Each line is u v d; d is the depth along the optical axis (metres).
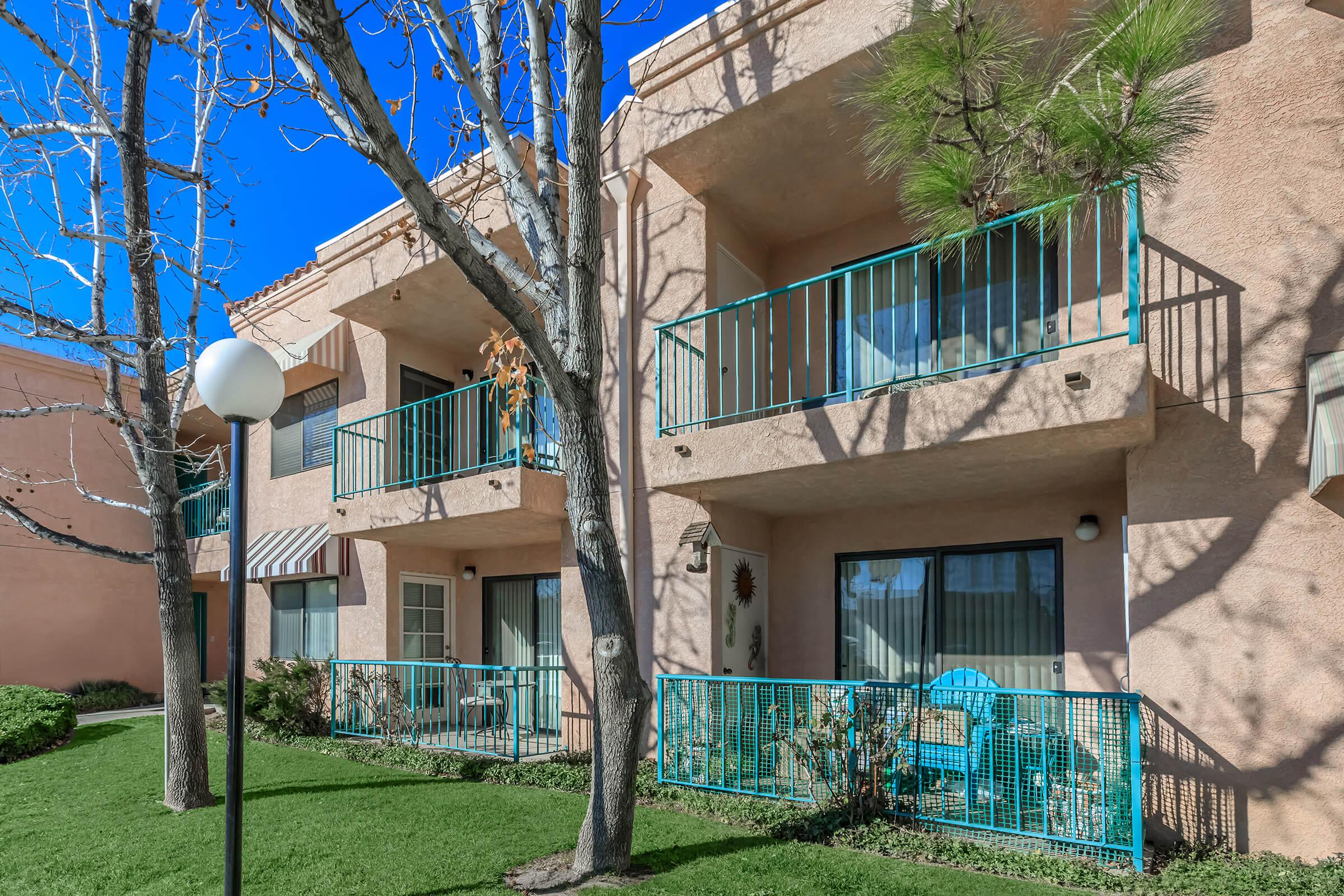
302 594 15.20
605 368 10.34
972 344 8.93
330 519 12.58
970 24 4.32
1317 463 5.34
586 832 5.71
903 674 9.21
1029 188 4.74
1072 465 7.32
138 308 8.48
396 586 13.31
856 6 7.48
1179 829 6.13
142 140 8.52
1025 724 7.29
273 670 12.70
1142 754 6.25
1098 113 4.19
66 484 17.72
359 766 9.71
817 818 6.82
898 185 9.23
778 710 8.31
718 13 8.41
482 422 14.74
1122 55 4.02
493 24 6.63
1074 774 6.25
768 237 10.70
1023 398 6.36
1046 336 8.39
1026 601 8.59
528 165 10.79
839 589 9.77
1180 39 4.01
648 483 9.69
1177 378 6.50
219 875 5.82
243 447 5.32
